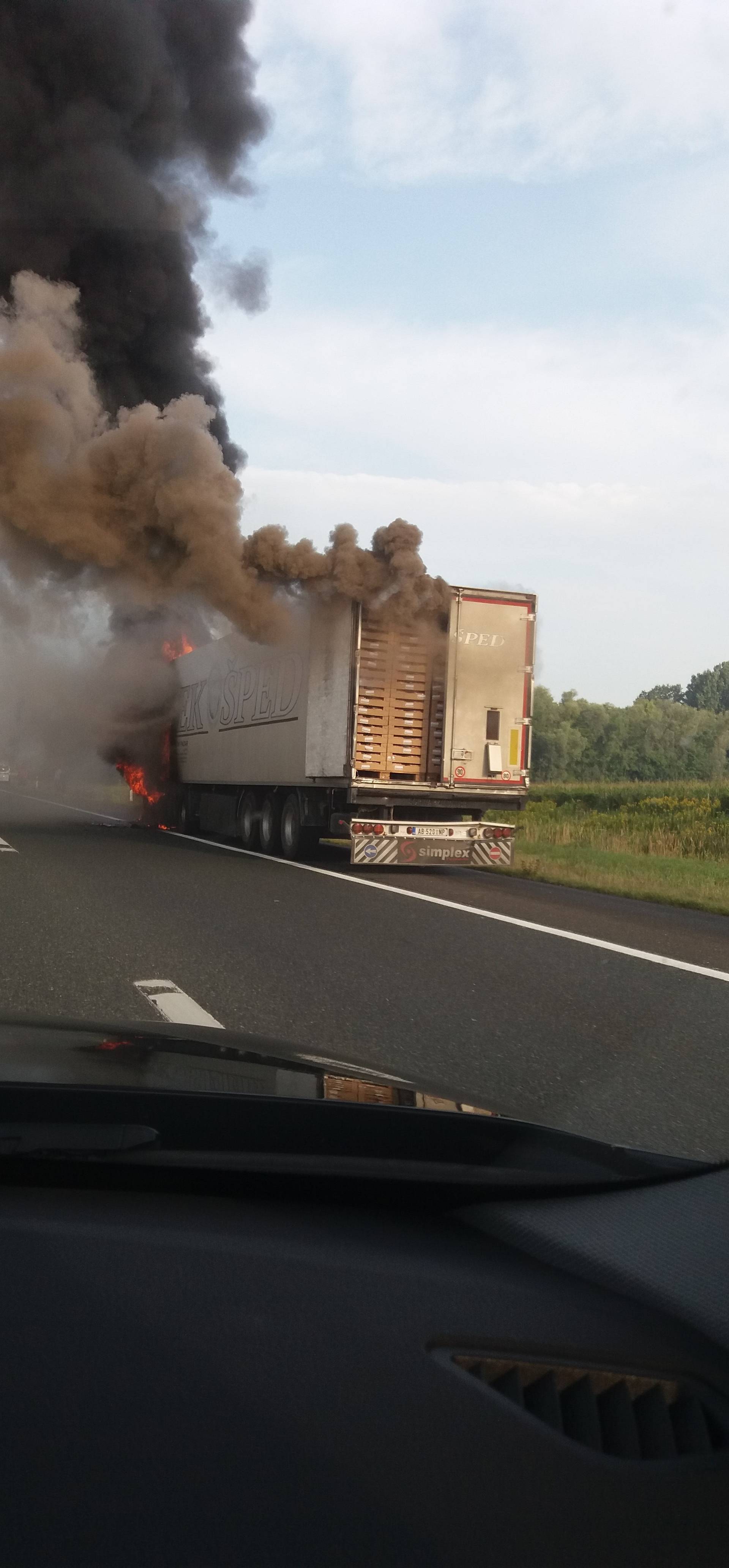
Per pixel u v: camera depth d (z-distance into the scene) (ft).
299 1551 3.30
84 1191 5.81
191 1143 5.94
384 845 47.98
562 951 29.63
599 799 126.31
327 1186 6.17
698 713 427.33
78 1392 3.93
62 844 58.34
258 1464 3.67
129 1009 19.67
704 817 96.53
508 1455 3.99
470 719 49.34
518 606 50.19
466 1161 6.51
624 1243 6.27
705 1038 19.97
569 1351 4.90
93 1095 6.32
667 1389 4.83
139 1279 4.86
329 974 24.58
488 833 49.42
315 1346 4.51
